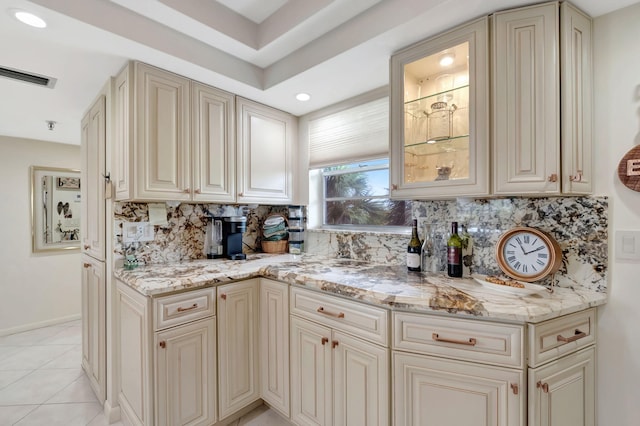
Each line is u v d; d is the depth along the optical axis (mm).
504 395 1088
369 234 2137
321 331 1553
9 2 1180
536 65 1238
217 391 1713
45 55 1586
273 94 2109
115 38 1428
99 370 2010
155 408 1484
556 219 1390
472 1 1230
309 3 1524
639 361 1208
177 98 1807
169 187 1777
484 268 1582
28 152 3271
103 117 1938
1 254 3121
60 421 1855
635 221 1222
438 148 1575
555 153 1208
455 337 1160
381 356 1300
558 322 1135
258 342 1904
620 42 1265
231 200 2080
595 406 1276
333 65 1710
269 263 2062
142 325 1521
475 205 1621
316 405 1583
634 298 1218
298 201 2533
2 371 2461
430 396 1203
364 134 2090
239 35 1716
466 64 1456
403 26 1379
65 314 3500
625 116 1251
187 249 2215
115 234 1859
